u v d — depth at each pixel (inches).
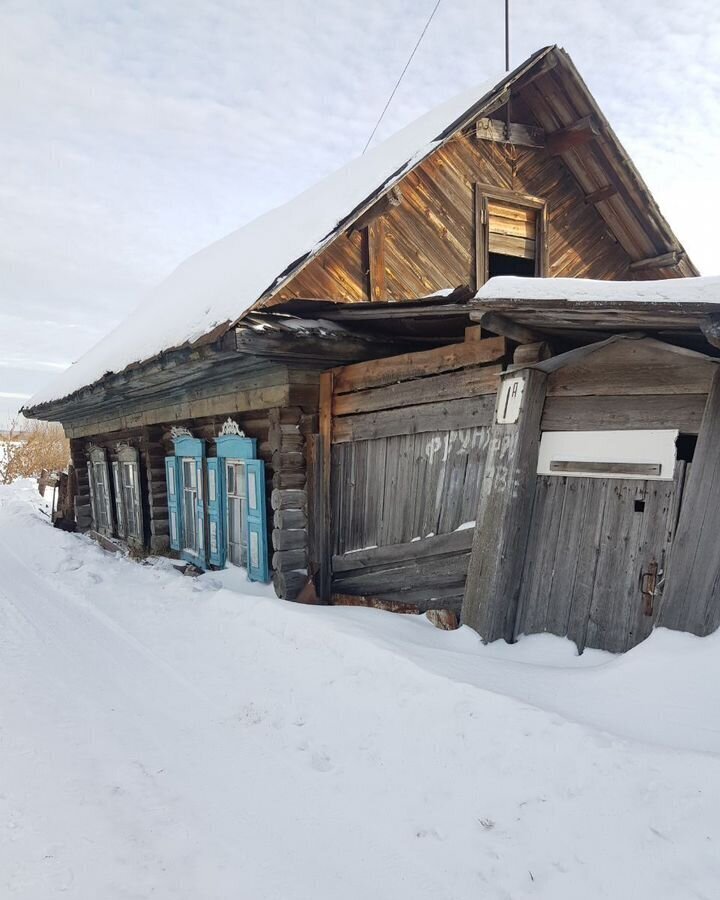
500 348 172.9
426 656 150.9
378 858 102.5
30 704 165.0
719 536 126.3
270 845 107.2
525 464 158.9
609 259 341.7
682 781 98.2
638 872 89.5
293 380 236.2
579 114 295.3
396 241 271.4
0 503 722.8
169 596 264.1
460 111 287.1
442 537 187.6
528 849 98.3
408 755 124.6
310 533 244.5
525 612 161.2
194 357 237.5
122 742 143.9
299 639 181.3
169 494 369.1
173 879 99.4
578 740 110.7
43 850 106.2
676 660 122.3
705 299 113.5
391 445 209.8
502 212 306.3
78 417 516.7
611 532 146.9
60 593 293.1
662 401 140.6
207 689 170.7
